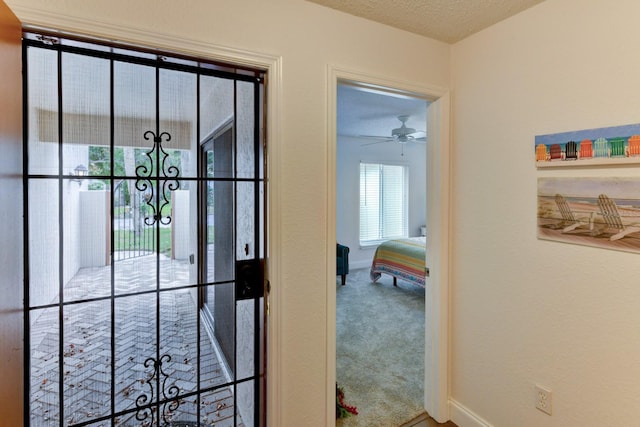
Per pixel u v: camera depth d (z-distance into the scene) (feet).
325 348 5.27
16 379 3.39
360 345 9.69
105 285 4.21
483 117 5.86
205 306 4.83
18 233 3.45
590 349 4.53
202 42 4.28
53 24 3.59
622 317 4.22
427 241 6.76
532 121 5.13
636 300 4.09
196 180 4.71
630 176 4.11
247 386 5.13
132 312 4.38
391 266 15.31
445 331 6.49
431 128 6.57
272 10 4.74
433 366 6.60
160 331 4.56
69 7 3.66
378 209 20.67
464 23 5.61
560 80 4.78
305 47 4.98
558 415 4.89
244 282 5.06
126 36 3.90
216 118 4.79
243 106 4.95
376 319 11.67
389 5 5.09
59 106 3.91
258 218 5.10
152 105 4.41
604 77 4.33
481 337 5.98
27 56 3.76
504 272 5.58
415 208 21.83
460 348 6.37
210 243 4.82
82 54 4.03
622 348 4.23
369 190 20.38
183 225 4.66
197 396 4.81
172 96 4.52
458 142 6.31
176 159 4.58
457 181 6.35
